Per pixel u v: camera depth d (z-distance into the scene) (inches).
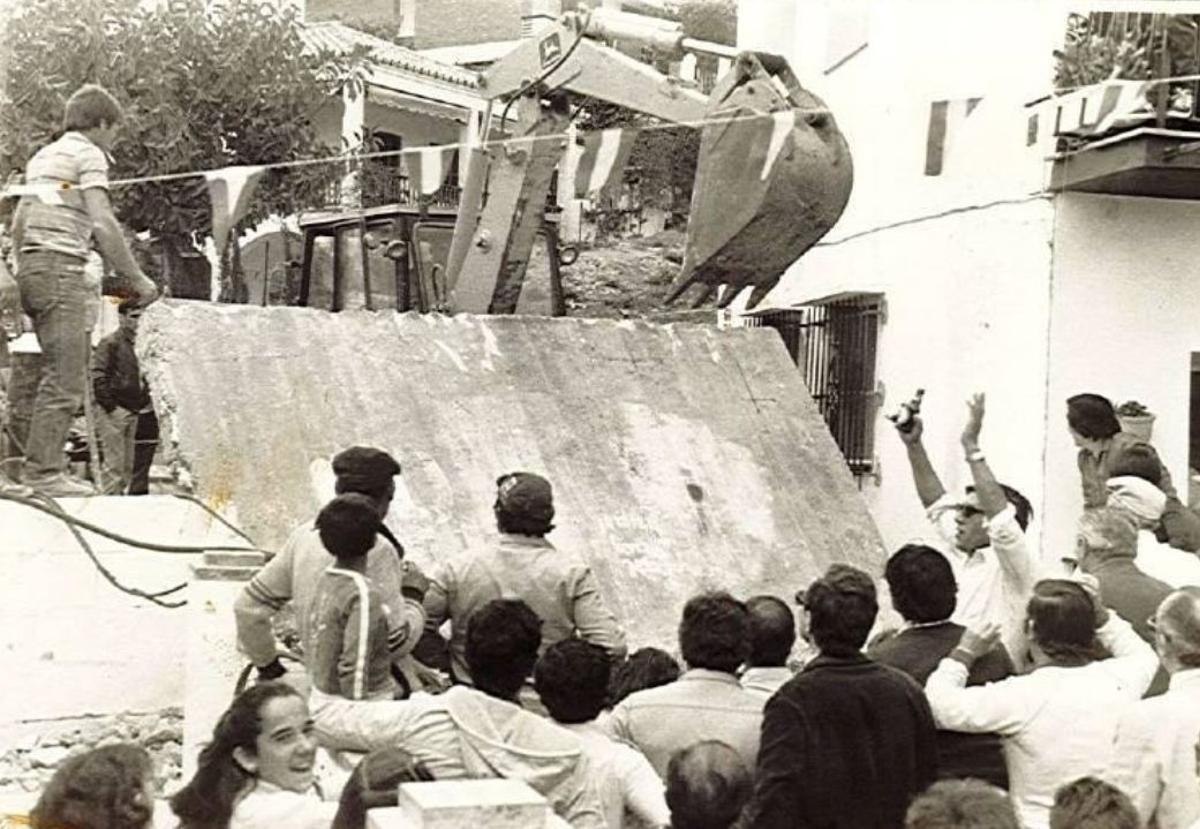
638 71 333.1
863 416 417.1
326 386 292.2
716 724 175.2
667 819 163.3
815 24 474.9
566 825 134.7
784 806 158.6
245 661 269.4
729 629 179.5
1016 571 218.1
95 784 134.0
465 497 282.7
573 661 171.0
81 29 530.3
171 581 295.9
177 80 559.2
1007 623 218.4
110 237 286.5
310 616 200.2
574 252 409.4
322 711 175.5
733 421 319.0
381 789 144.7
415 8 762.8
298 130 588.4
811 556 298.5
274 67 579.8
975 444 224.5
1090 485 295.1
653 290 538.9
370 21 768.3
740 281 332.2
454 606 218.1
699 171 324.5
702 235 323.6
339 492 212.2
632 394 316.8
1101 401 295.1
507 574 216.2
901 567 188.7
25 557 286.8
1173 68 307.7
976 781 135.8
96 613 290.8
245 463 276.2
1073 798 140.5
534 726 167.9
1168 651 180.4
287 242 551.2
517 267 346.0
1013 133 351.9
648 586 282.5
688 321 415.2
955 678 177.5
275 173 583.8
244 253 574.9
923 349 391.2
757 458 312.5
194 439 275.9
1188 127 311.4
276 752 157.4
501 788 126.8
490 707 169.0
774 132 302.0
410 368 303.7
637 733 176.1
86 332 293.4
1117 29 312.0
